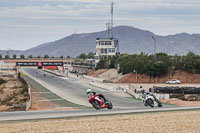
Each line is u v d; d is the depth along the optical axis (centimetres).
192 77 14100
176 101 6544
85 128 2455
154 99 4112
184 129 2516
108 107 3541
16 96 10062
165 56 16125
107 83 14438
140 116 3022
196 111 3462
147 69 14825
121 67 17475
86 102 7538
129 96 8975
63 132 2327
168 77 14550
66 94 9769
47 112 3391
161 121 2797
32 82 15212
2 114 3192
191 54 16425
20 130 2361
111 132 2356
